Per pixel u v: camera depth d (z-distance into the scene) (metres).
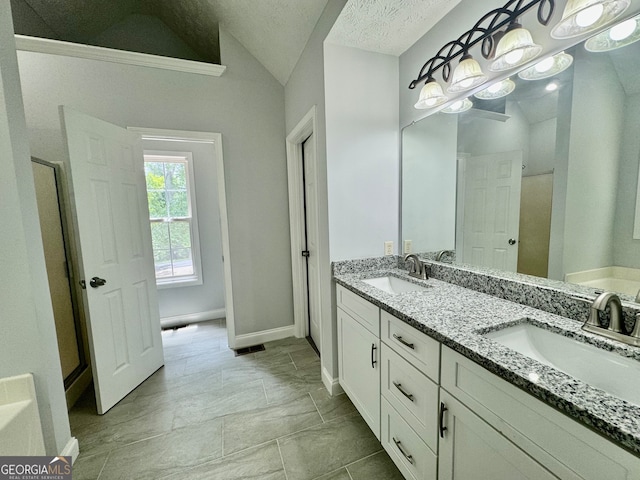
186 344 2.61
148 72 2.11
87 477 1.27
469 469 0.82
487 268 1.35
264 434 1.50
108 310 1.75
